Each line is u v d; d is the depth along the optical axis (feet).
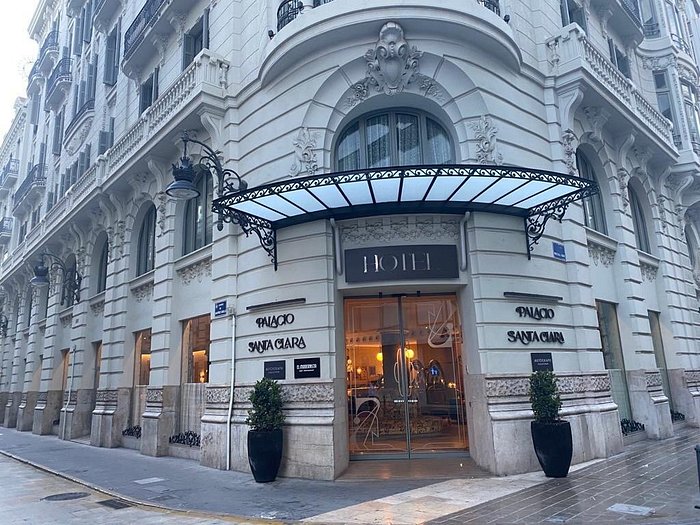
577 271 38.06
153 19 56.39
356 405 35.65
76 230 72.33
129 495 29.58
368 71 36.04
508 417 31.50
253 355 36.50
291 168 36.42
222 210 33.22
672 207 62.80
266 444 31.35
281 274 35.63
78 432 65.67
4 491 32.81
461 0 34.94
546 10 44.47
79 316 69.36
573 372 35.99
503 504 24.03
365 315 36.73
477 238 33.96
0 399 105.29
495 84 36.96
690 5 81.41
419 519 22.08
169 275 48.78
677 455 35.22
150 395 48.88
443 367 36.19
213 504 26.35
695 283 65.51
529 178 28.96
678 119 64.08
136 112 63.16
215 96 42.42
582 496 24.88
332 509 24.25
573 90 40.73
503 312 33.53
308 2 38.55
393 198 32.14
